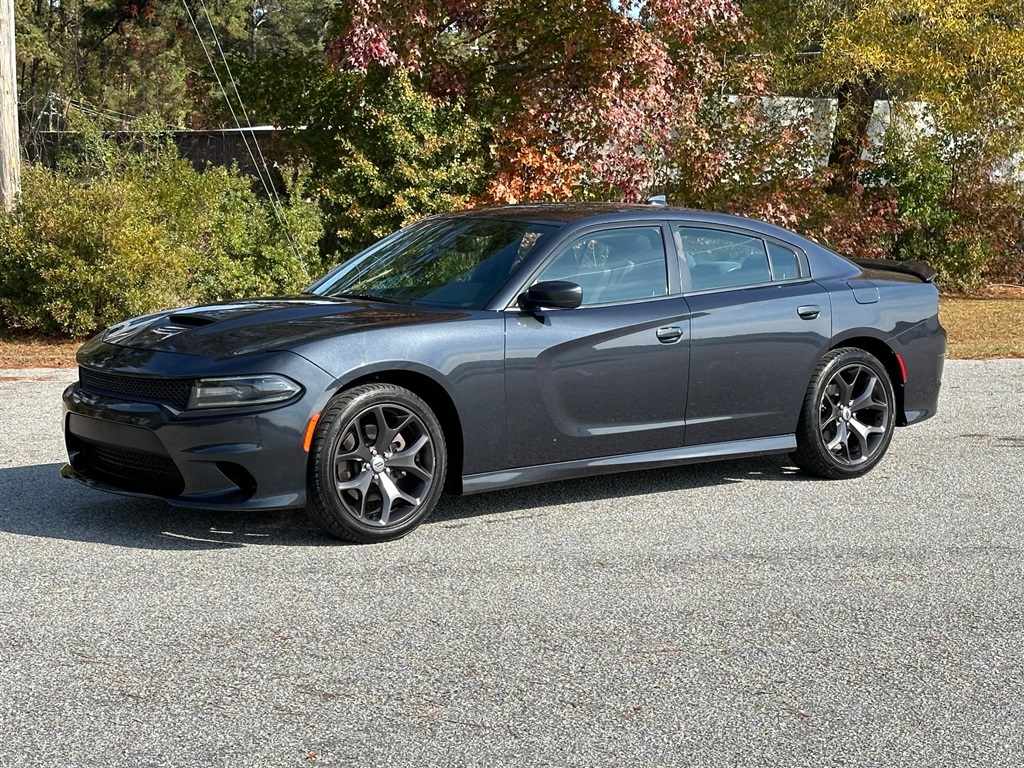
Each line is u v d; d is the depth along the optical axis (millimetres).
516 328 5711
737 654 4207
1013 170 23594
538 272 5930
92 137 22625
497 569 5125
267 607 4566
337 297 6133
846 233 22000
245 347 5250
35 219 13711
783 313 6598
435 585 4887
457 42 17625
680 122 17391
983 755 3439
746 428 6551
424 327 5504
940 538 5777
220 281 15172
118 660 4012
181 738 3430
